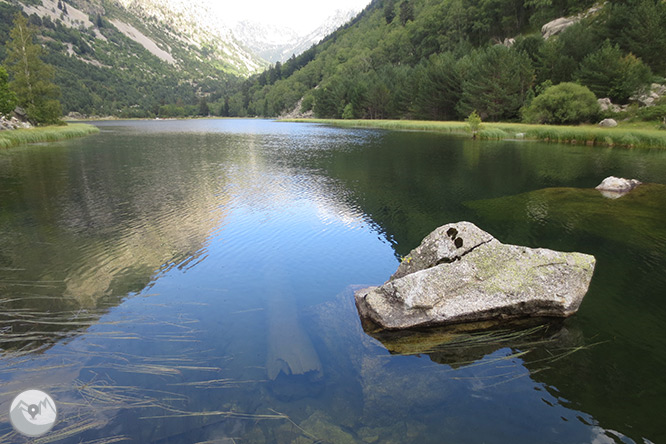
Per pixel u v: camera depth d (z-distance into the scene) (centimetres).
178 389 527
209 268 992
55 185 2047
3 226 1329
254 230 1324
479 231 795
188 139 5369
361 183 2222
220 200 1755
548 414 494
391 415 490
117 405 491
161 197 1794
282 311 740
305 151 3856
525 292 700
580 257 749
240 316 743
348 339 658
